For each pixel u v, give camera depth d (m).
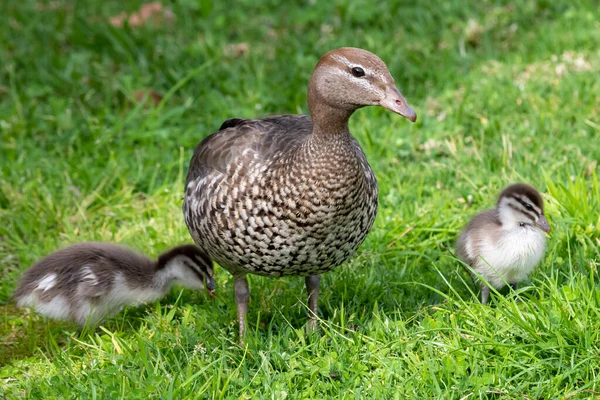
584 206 10.96
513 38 16.86
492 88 14.92
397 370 8.57
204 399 8.44
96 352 9.59
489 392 8.18
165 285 10.78
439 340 8.95
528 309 8.99
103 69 16.41
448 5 18.14
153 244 11.95
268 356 8.95
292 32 17.95
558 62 15.58
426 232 11.57
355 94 8.49
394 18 17.95
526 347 8.61
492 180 12.28
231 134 9.34
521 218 9.88
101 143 14.12
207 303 10.48
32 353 9.95
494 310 9.16
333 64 8.55
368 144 13.63
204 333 9.69
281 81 15.90
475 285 10.30
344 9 18.28
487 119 14.15
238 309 9.76
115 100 15.48
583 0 17.67
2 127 14.50
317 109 8.61
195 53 16.75
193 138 14.35
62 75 15.98
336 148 8.54
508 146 12.98
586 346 8.48
